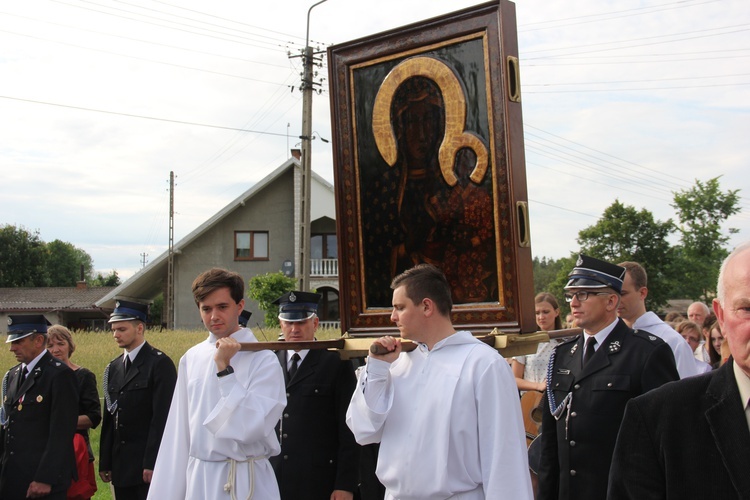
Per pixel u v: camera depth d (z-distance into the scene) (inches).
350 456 200.7
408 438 129.6
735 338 83.8
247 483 153.4
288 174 1301.7
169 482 162.1
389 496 132.9
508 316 155.3
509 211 153.9
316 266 1268.5
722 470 88.3
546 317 262.1
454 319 162.4
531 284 156.3
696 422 91.0
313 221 1284.4
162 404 244.7
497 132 155.4
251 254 1294.3
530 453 202.1
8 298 1785.2
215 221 1274.6
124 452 246.5
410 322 135.3
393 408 133.5
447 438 126.0
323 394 206.5
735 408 88.0
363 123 177.2
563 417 170.9
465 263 162.2
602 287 170.1
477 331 157.9
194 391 161.5
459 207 162.6
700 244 1609.3
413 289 135.3
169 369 251.1
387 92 172.6
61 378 247.9
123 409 248.2
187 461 162.9
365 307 177.5
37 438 246.1
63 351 289.3
